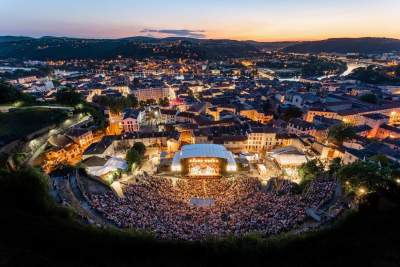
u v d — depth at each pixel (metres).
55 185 71.12
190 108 171.75
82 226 47.16
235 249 40.16
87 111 144.12
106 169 81.31
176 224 54.81
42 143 100.69
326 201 62.72
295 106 172.12
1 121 110.62
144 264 35.62
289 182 79.38
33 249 35.12
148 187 74.50
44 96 187.25
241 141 113.06
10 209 47.00
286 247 40.12
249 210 60.97
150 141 112.50
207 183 80.50
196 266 35.81
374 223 42.78
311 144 111.06
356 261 33.00
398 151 91.12
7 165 79.69
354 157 91.06
